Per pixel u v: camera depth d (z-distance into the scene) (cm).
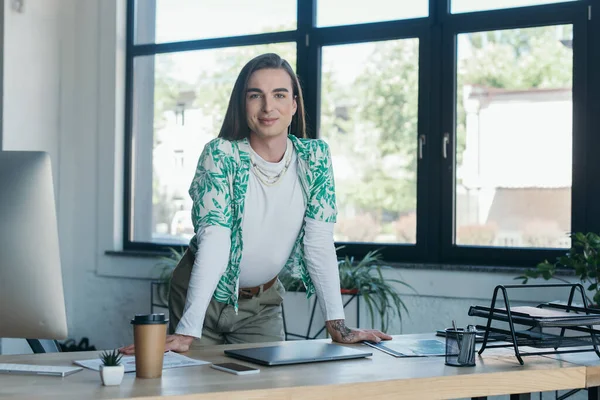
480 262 436
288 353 194
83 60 548
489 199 437
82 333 543
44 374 171
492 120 436
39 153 171
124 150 544
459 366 187
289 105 222
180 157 530
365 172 469
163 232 536
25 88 520
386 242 463
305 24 484
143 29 541
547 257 417
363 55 470
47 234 169
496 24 434
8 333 173
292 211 231
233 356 195
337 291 233
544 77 423
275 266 239
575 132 414
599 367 191
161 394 152
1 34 507
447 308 426
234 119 225
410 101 457
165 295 473
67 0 546
